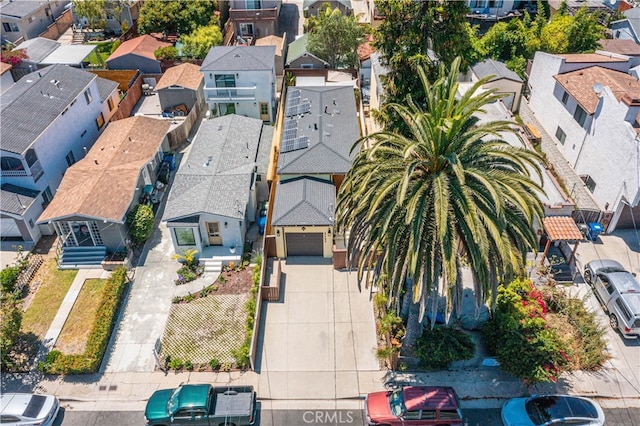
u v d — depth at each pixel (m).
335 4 59.62
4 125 32.81
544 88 40.44
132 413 23.06
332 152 33.06
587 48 45.78
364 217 21.52
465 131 22.17
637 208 31.27
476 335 25.73
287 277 29.61
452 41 30.78
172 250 31.89
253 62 42.16
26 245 32.56
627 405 22.92
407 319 25.03
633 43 48.34
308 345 25.77
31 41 53.47
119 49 52.09
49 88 37.78
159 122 39.78
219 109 44.00
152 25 55.59
